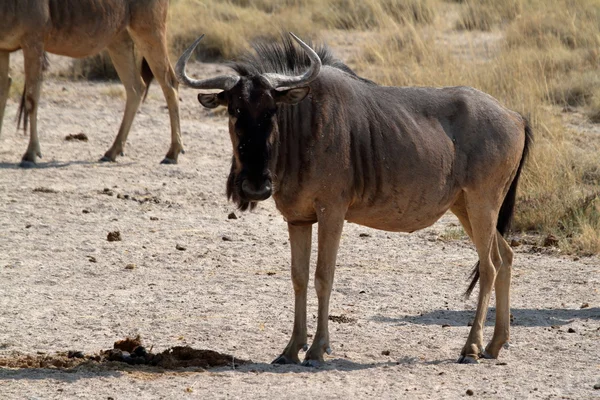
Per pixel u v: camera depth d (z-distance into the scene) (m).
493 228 28.08
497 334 27.86
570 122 65.62
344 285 35.91
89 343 28.62
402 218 27.55
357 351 28.12
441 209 27.94
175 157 56.66
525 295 34.97
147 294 34.16
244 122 24.09
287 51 27.36
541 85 66.50
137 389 23.91
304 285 26.86
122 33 56.41
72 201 47.31
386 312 32.66
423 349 28.50
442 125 27.75
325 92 25.95
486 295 27.69
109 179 52.16
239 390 23.75
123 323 30.72
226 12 100.31
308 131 25.45
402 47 82.12
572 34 86.81
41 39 52.44
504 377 25.41
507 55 71.62
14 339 28.78
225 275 37.03
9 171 52.38
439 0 108.12
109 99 74.62
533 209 45.91
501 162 27.94
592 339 29.58
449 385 24.53
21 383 24.30
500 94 61.78
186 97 76.50
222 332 29.94
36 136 54.28
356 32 97.44
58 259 38.38
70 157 56.75
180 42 89.25
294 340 26.89
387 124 26.77
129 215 45.75
